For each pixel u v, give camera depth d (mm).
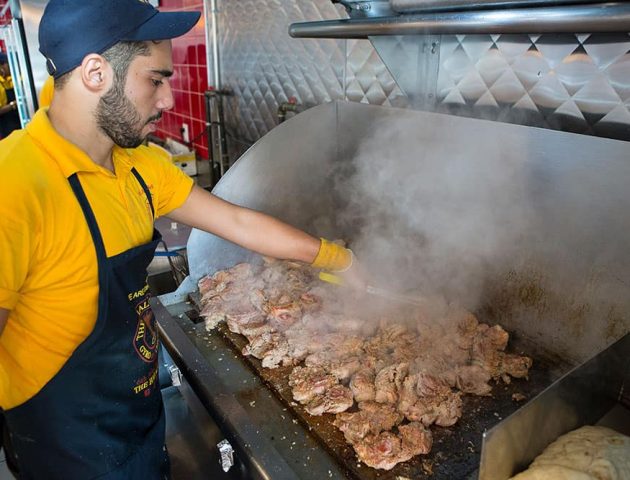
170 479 1348
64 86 967
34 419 1087
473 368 1271
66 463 1122
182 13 997
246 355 1407
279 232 1468
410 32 1268
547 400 913
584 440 966
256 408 1221
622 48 1333
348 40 2189
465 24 1119
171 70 1020
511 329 1451
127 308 1109
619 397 1118
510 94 1621
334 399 1180
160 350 1632
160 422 1288
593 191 1181
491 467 838
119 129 1001
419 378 1211
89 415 1103
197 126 3816
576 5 968
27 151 959
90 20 895
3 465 1852
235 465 1182
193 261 1806
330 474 1034
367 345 1397
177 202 1344
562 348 1320
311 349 1379
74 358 1043
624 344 1064
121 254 1066
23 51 4078
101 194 1061
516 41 1560
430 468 1025
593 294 1227
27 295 979
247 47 2947
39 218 928
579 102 1458
